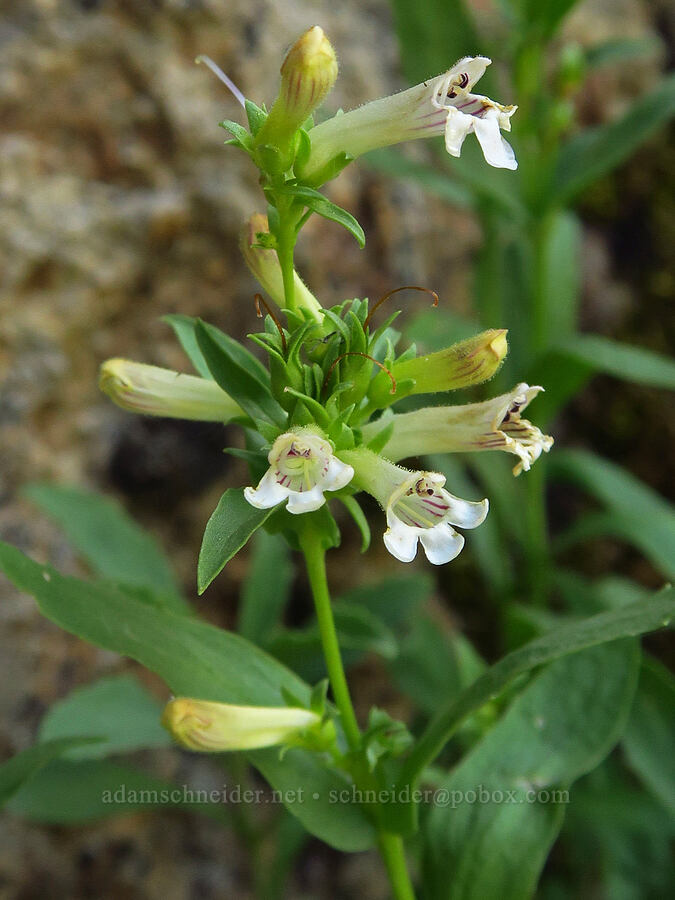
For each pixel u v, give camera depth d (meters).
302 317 0.07
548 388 0.13
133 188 0.13
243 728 0.07
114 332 0.13
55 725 0.10
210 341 0.07
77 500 0.12
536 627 0.12
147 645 0.08
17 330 0.13
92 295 0.13
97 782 0.11
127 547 0.12
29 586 0.07
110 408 0.13
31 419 0.13
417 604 0.12
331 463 0.06
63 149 0.13
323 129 0.07
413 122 0.07
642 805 0.11
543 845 0.07
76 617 0.07
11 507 0.13
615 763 0.13
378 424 0.07
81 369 0.13
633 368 0.12
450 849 0.08
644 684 0.10
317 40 0.06
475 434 0.07
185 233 0.13
